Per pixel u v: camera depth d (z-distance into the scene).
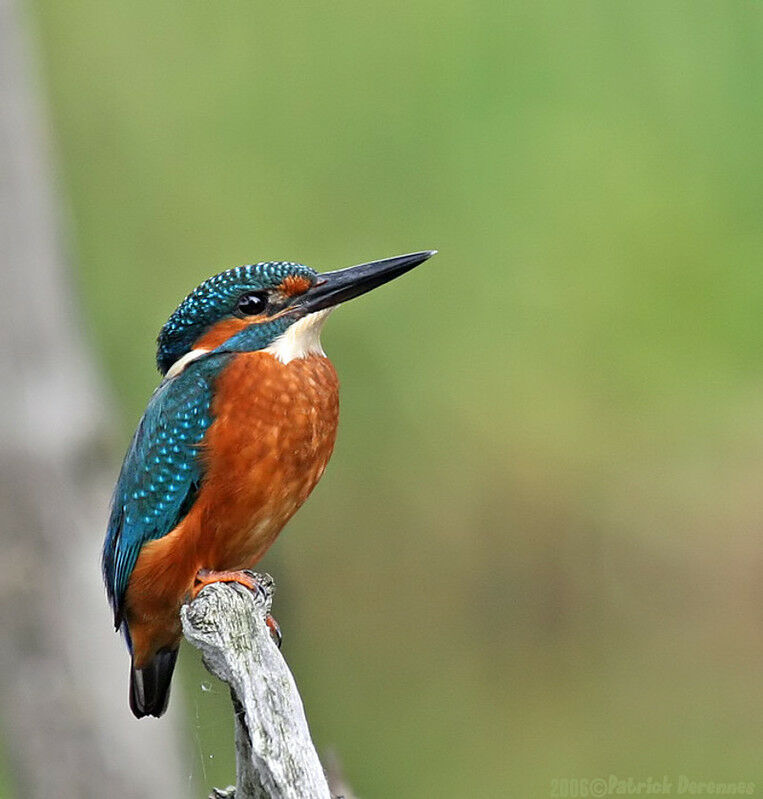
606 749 14.27
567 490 16.70
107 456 10.77
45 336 10.52
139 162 14.81
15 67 10.60
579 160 15.45
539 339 16.31
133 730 10.63
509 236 15.74
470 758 14.40
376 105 15.23
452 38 15.28
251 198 14.95
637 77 15.45
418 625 16.19
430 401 16.38
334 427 8.30
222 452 7.89
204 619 6.41
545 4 15.40
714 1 15.27
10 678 10.52
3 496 10.44
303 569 16.14
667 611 16.59
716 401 16.77
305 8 15.17
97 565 10.52
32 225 10.52
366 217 15.20
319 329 8.46
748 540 16.80
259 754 5.91
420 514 16.47
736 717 14.77
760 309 15.99
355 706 15.28
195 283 14.79
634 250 15.83
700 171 15.66
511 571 16.73
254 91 15.05
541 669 16.03
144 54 14.88
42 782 10.57
